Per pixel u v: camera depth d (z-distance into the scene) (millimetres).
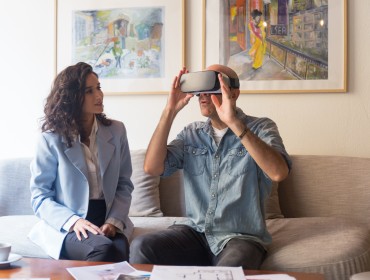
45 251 1930
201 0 2820
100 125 2139
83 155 2033
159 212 2520
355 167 2482
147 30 2875
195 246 1821
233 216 1828
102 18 2928
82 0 2949
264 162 1672
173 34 2848
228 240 1776
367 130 2654
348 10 2668
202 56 2807
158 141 1862
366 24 2652
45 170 2033
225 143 1893
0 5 3061
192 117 2824
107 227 1926
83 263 1494
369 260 1825
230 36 2775
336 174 2494
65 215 1918
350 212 2438
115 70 2910
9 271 1408
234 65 2773
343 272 1714
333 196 2473
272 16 2729
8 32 3059
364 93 2656
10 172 2666
